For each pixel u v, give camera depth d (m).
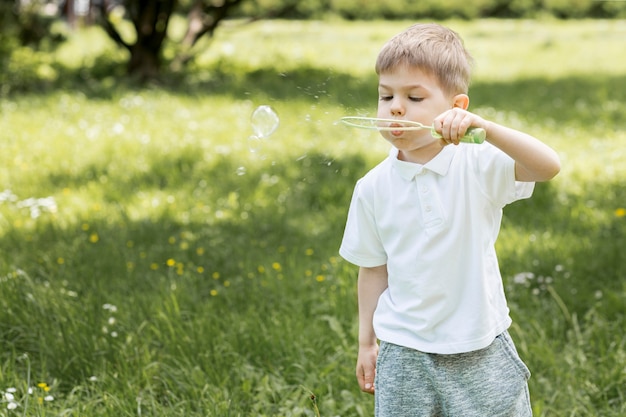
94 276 5.25
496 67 18.92
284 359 4.19
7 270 5.15
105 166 8.36
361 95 12.62
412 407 2.78
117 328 4.39
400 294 2.79
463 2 40.56
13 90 13.31
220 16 16.05
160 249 5.89
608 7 41.16
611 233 6.27
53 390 3.87
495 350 2.76
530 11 41.50
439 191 2.71
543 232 6.29
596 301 4.93
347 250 2.95
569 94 13.87
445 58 2.67
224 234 6.33
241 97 12.84
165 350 4.26
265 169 8.28
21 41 16.52
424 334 2.73
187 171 8.22
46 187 7.57
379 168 2.87
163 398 3.88
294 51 20.80
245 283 5.21
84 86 14.00
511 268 5.43
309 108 11.38
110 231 6.29
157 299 4.69
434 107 2.67
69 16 23.06
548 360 4.12
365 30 32.44
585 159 8.71
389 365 2.80
